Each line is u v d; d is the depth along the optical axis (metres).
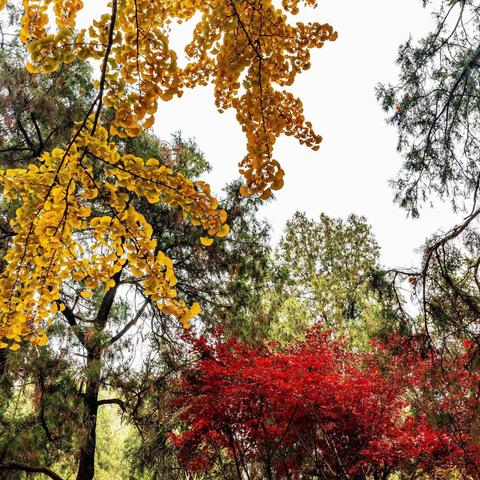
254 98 1.80
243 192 1.74
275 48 1.80
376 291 5.70
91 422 6.23
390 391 5.91
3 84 6.02
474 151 5.70
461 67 5.61
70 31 1.52
